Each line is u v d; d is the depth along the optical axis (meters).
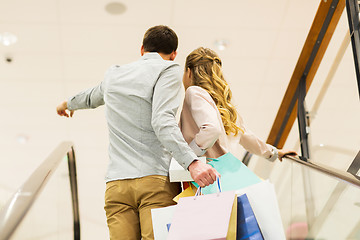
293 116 5.17
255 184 2.44
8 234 1.61
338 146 4.45
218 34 6.98
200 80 3.05
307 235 3.22
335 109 4.53
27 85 8.05
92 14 6.47
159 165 2.58
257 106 8.91
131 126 2.65
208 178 2.37
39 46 7.12
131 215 2.60
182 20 6.66
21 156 10.36
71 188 4.12
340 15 4.35
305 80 4.89
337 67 4.44
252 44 7.20
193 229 2.10
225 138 2.84
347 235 2.56
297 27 6.77
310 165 3.04
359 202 2.46
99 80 8.02
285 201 3.80
